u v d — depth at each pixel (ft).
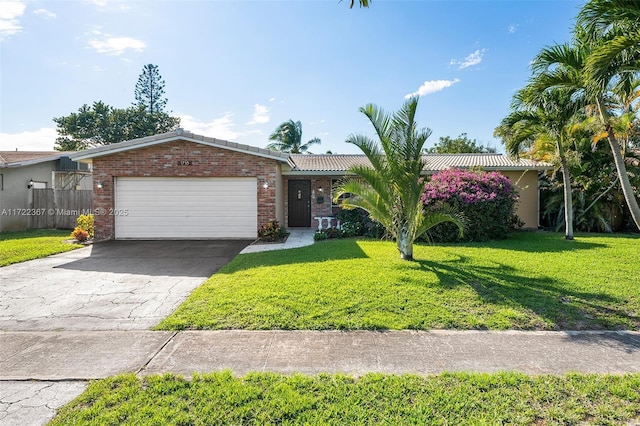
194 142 39.99
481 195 35.94
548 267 22.90
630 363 10.92
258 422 8.02
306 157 62.34
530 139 41.27
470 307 15.76
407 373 10.28
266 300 16.67
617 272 21.48
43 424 8.06
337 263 24.52
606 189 45.09
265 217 40.83
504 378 9.82
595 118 34.53
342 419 8.14
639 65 20.31
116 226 40.75
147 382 9.75
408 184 25.00
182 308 16.06
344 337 13.00
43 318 15.29
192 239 40.73
